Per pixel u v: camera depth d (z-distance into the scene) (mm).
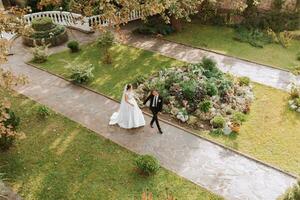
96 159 11461
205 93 14234
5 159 11414
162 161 11414
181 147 12047
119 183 10508
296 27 21031
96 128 13000
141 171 10914
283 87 15641
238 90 14953
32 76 16797
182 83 14578
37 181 10586
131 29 22594
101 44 19484
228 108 13750
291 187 9484
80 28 22078
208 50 19422
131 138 12500
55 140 12352
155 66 17609
